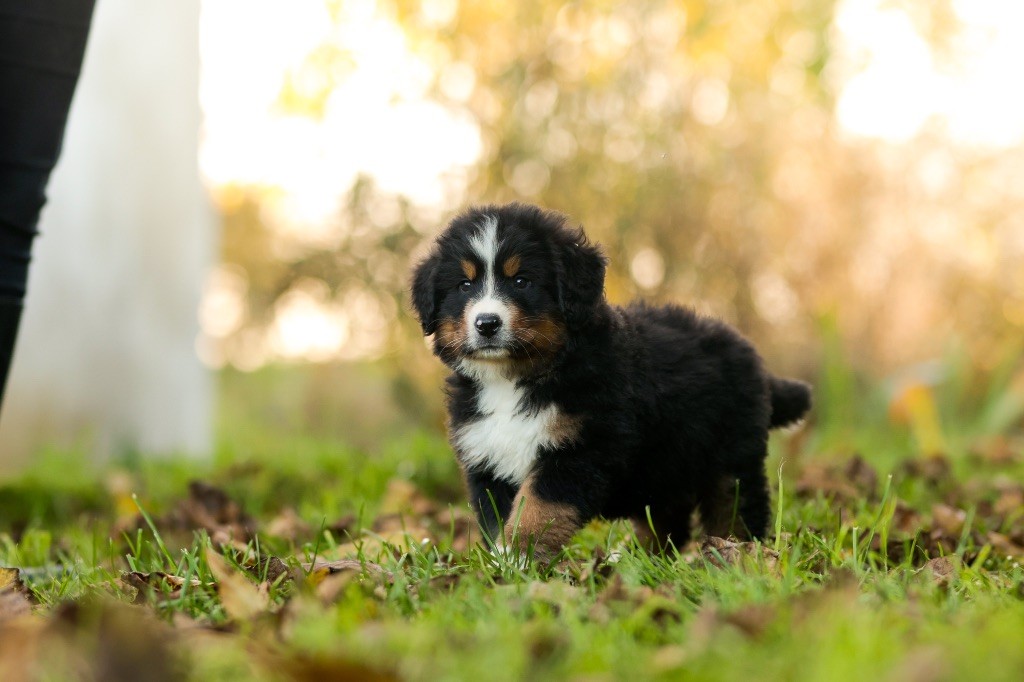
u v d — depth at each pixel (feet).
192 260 28.66
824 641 7.16
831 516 14.26
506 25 29.84
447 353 13.50
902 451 25.46
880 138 34.45
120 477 21.27
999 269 35.76
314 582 10.11
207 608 9.76
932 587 9.39
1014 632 7.41
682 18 29.66
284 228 39.09
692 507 14.11
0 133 13.99
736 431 13.71
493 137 29.40
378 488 20.57
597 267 12.91
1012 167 35.24
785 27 29.45
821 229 33.91
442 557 12.14
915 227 34.83
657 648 8.00
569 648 7.63
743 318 32.24
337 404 41.01
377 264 29.89
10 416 25.17
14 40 13.82
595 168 29.53
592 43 29.81
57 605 9.71
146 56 27.22
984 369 35.12
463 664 7.16
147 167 27.40
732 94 31.58
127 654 7.16
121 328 27.02
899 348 34.24
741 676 6.93
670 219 30.58
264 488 20.95
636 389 12.58
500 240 13.28
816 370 32.86
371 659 7.36
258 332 46.60
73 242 25.96
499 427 12.75
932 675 6.63
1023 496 17.34
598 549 11.87
